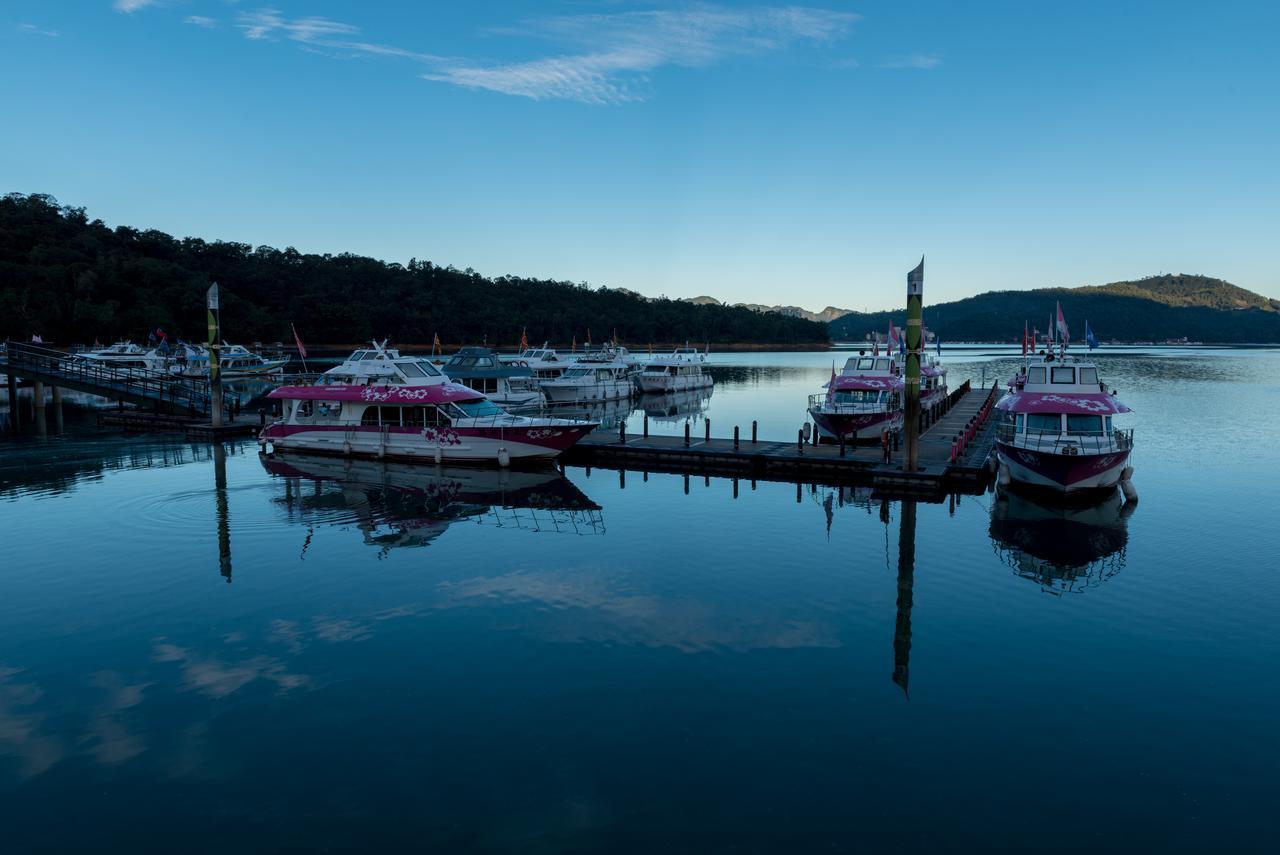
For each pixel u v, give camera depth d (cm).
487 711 1312
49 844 991
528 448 3544
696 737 1228
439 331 17988
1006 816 1035
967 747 1200
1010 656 1530
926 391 5197
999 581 1995
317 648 1572
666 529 2519
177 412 5278
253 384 8462
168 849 981
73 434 4719
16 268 11756
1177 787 1100
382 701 1349
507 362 7444
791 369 14062
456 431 3553
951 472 3206
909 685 1402
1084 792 1088
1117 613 1764
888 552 2256
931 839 989
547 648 1565
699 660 1508
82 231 14638
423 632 1650
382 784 1112
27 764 1166
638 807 1054
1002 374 12706
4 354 5572
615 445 3866
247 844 988
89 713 1318
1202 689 1393
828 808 1051
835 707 1323
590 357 8162
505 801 1070
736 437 3684
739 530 2508
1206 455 3988
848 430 4075
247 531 2453
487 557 2188
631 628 1669
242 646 1584
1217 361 17088
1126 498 2908
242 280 15925
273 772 1144
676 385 7981
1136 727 1262
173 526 2512
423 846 980
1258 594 1891
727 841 985
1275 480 3306
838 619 1727
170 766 1162
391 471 3500
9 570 2059
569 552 2244
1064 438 2917
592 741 1218
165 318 12788
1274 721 1283
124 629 1673
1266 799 1073
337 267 18650
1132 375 11431
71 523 2536
